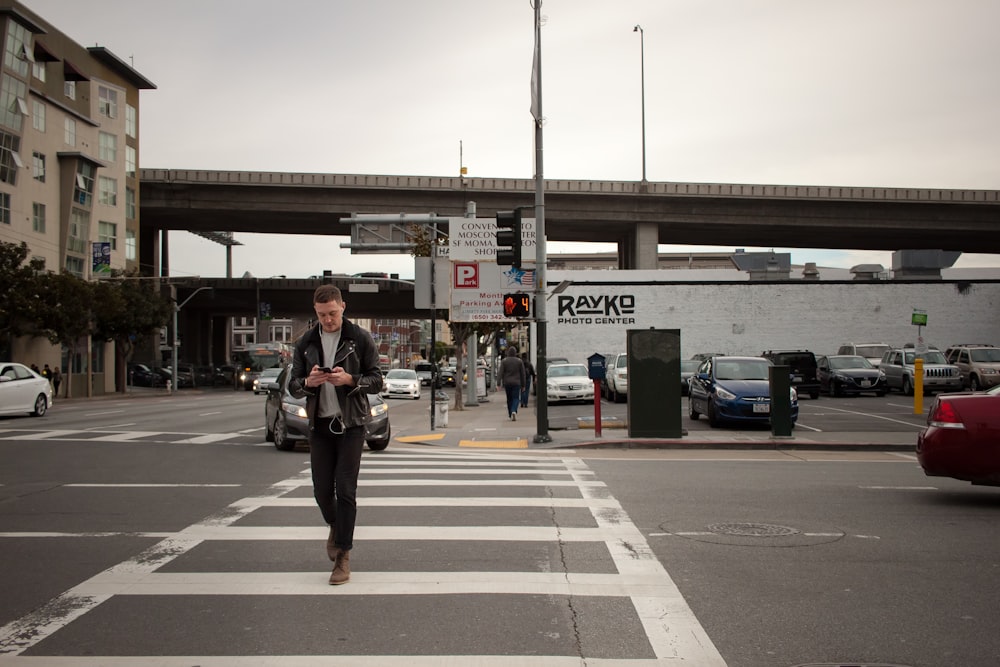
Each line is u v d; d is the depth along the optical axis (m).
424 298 20.23
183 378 70.81
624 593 5.54
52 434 18.00
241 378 65.12
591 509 8.51
